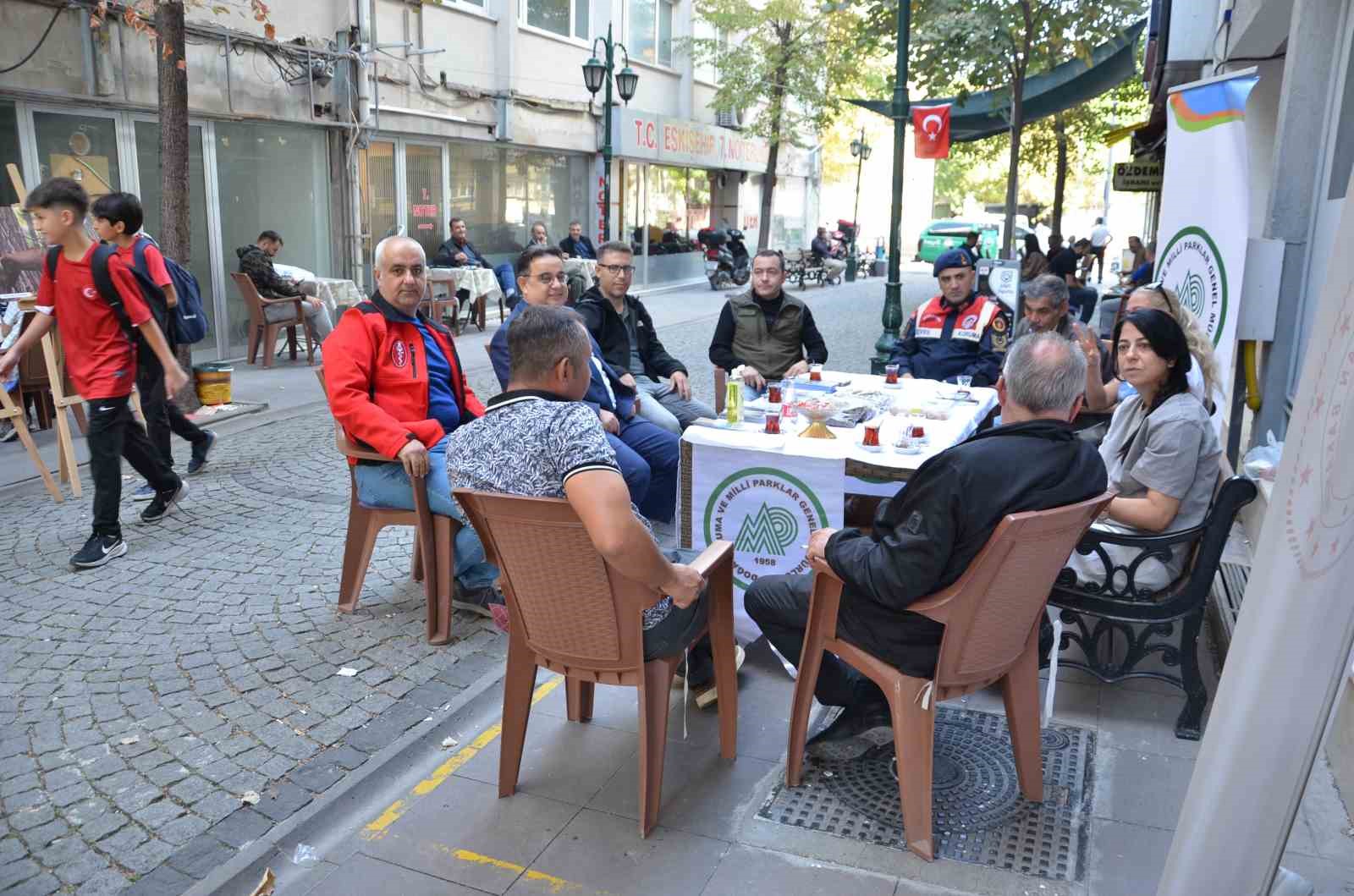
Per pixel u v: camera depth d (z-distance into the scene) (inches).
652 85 880.3
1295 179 220.1
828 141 1262.3
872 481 159.3
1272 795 67.9
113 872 111.0
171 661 162.2
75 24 384.2
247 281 435.8
